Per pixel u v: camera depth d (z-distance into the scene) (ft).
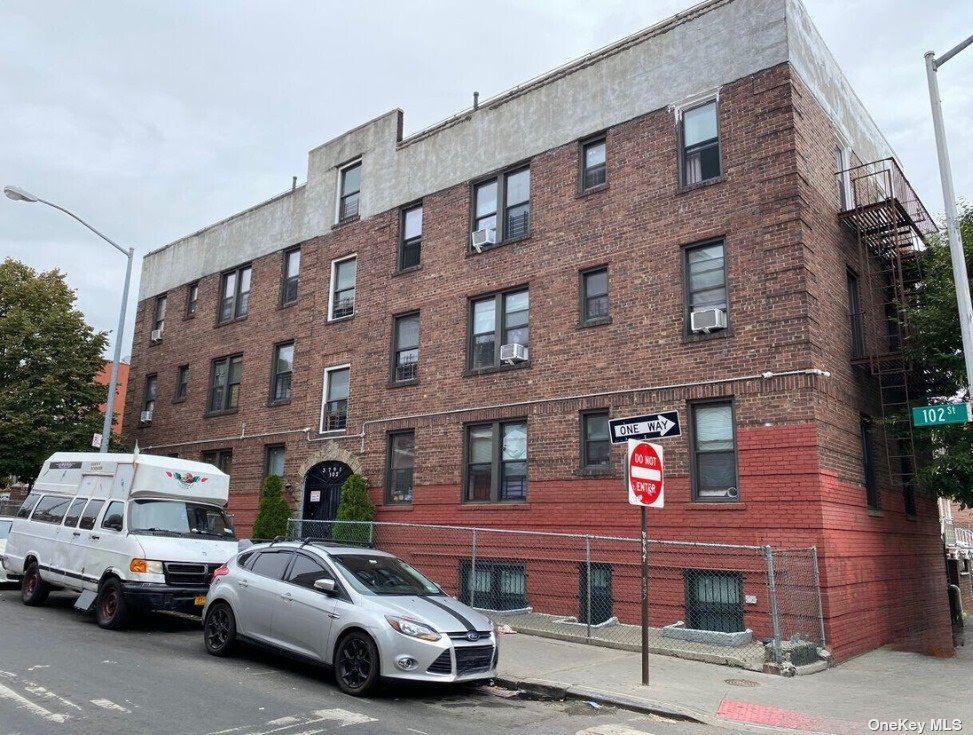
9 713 21.95
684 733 24.02
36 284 80.23
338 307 69.87
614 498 46.52
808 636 37.96
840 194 49.85
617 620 44.55
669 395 45.47
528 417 51.96
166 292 91.04
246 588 32.17
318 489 66.39
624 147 51.13
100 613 39.45
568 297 51.75
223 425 77.36
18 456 75.15
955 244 35.06
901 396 51.03
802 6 48.26
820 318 42.91
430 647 26.30
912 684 32.40
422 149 65.00
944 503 106.63
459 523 54.03
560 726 24.29
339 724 22.54
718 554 41.50
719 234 45.39
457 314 58.44
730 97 46.78
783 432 40.81
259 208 81.10
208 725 21.71
